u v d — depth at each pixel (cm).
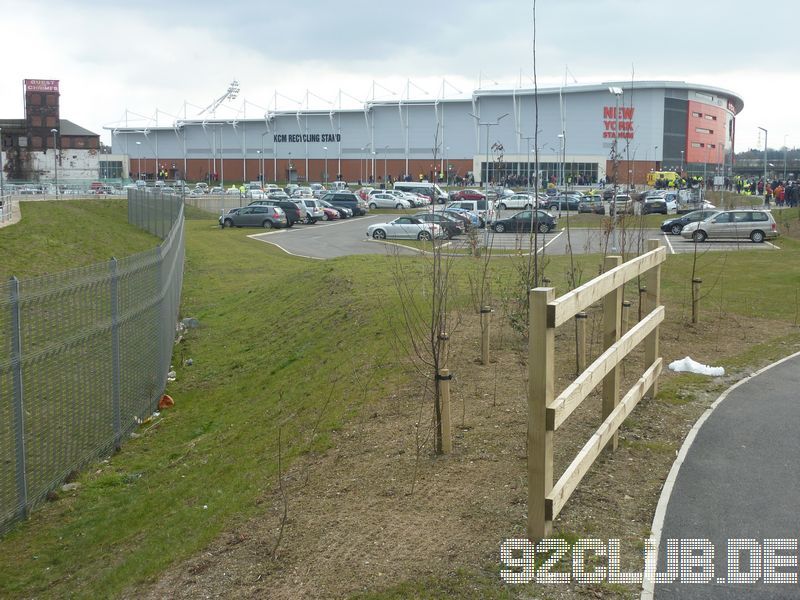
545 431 480
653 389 825
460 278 1734
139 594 532
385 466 665
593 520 536
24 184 6800
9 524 759
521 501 568
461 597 457
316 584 490
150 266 1183
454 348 1041
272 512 613
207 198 7069
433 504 579
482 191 6938
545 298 467
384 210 6812
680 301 1515
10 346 745
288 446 800
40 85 11119
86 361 921
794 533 525
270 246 3797
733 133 11994
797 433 721
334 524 567
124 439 1047
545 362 473
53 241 3139
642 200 2328
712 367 950
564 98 9856
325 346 1307
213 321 1931
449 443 679
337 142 11312
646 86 9519
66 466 879
